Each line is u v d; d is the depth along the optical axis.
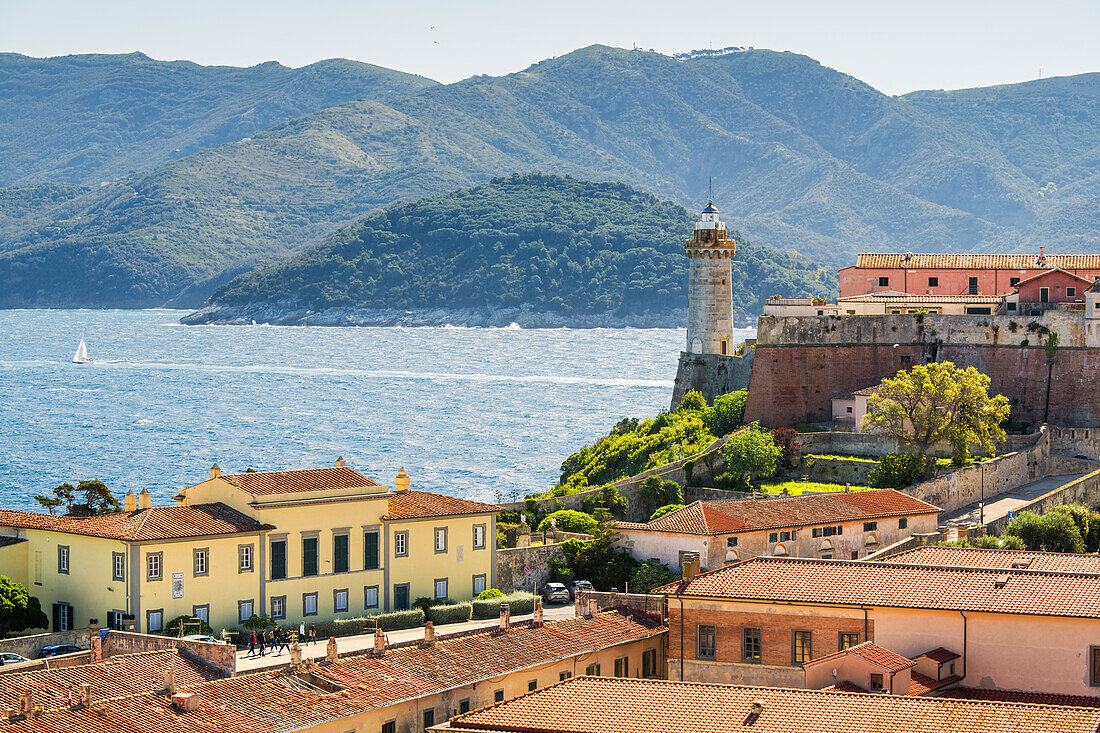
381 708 105.31
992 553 130.38
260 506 145.00
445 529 159.00
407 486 166.62
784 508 170.25
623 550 169.38
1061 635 103.38
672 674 117.50
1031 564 124.19
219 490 149.25
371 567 152.88
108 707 99.31
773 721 90.50
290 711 102.12
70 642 130.00
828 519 168.50
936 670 104.50
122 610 136.75
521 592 163.00
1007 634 105.25
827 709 91.62
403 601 155.25
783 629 113.25
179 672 111.69
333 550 150.12
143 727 96.38
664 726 91.38
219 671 114.00
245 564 143.38
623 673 125.06
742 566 120.50
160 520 141.50
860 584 113.50
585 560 168.50
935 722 88.12
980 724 87.38
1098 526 179.88
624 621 129.88
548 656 118.75
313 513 148.50
